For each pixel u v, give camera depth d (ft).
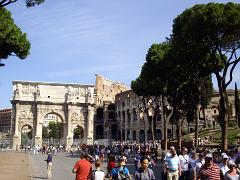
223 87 124.16
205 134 250.16
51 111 398.21
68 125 397.60
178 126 184.14
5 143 382.42
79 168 57.98
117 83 578.25
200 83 185.06
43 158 238.48
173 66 159.74
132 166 151.12
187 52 141.59
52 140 395.14
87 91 408.46
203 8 124.98
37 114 390.63
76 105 403.34
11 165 169.37
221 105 123.95
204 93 216.95
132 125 448.24
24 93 393.50
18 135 384.68
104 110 499.10
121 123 475.72
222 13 118.73
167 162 68.49
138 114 436.76
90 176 58.85
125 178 58.13
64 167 164.55
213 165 51.44
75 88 407.44
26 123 389.60
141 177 50.39
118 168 59.21
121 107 477.77
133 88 226.38
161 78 176.35
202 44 127.95
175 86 181.57
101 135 503.20
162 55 173.58
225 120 122.21
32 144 384.68
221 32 121.90
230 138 206.39
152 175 50.85
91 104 405.59
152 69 179.73
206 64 151.43
